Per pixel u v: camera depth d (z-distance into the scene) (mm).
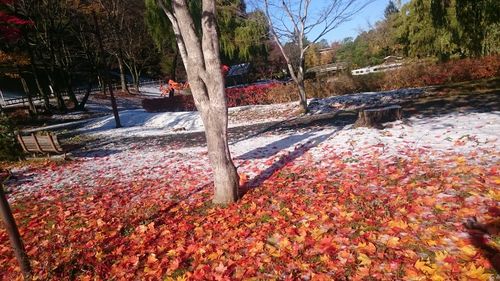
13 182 8992
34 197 7508
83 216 5969
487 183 4641
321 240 3873
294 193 5566
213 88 5258
